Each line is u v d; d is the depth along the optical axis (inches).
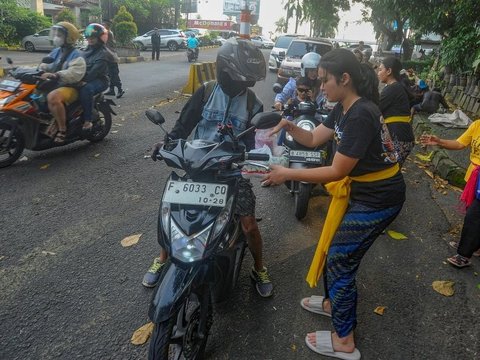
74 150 236.4
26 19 895.1
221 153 88.8
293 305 119.4
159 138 267.1
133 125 296.8
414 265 143.7
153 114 99.3
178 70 663.8
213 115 109.3
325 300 115.0
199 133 113.7
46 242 142.6
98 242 144.7
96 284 122.6
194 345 93.1
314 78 181.6
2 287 119.1
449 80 473.1
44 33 836.0
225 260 99.4
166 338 81.0
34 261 131.8
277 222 170.6
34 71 203.3
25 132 205.9
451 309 121.6
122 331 105.2
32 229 150.0
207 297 92.0
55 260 133.0
